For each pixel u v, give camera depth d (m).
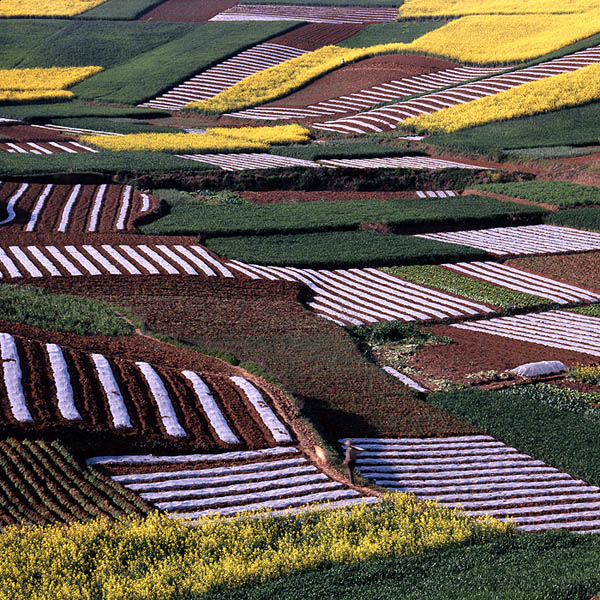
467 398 42.84
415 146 102.12
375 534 26.73
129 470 31.34
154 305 51.28
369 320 53.81
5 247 59.91
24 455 30.70
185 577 23.19
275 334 49.19
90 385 36.19
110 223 68.56
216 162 90.94
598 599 21.22
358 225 73.31
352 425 38.44
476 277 63.41
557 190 83.12
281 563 24.25
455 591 21.73
